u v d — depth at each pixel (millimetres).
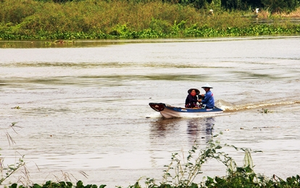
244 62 90438
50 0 181125
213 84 67062
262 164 33156
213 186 24156
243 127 44875
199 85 66312
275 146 38000
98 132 43031
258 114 50375
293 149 37062
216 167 32531
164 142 39750
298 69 80688
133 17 161125
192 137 41469
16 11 158125
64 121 47031
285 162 33562
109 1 171500
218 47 119812
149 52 109375
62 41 136375
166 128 44625
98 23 155375
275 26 168125
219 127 45000
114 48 119062
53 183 25141
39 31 151000
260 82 68438
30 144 39094
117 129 44188
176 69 81625
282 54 102812
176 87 64750
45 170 32438
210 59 95375
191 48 117938
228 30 160750
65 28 152875
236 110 52406
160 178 30625
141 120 47656
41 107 52969
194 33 158125
